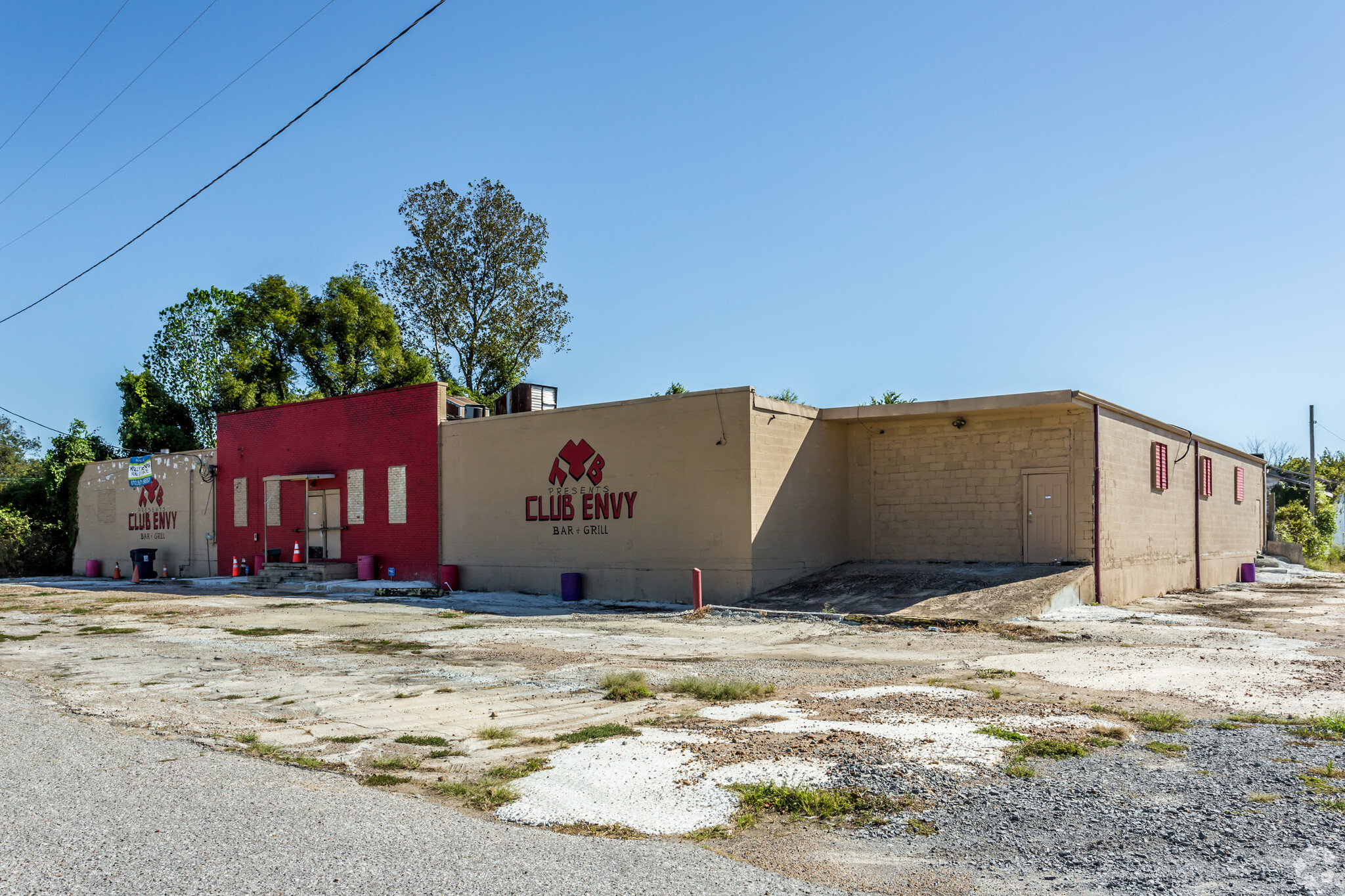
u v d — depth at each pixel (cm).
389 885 439
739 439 2009
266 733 819
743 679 1075
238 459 3316
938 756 676
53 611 2167
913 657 1253
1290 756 669
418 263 4738
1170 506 2477
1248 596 2333
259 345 4553
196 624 1827
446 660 1282
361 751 746
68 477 4197
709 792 603
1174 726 773
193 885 439
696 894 432
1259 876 445
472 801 595
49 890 432
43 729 841
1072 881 448
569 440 2316
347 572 2812
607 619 1827
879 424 2286
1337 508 5641
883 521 2269
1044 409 2047
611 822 553
